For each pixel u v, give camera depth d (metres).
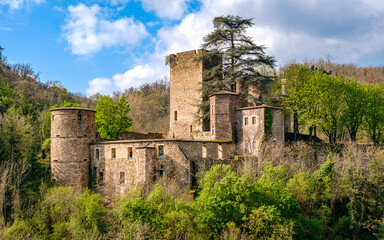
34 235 34.91
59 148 44.34
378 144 53.78
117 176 42.22
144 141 40.12
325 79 52.28
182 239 29.28
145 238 26.55
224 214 30.38
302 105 51.91
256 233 29.12
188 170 37.66
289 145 46.81
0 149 48.84
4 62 91.56
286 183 38.09
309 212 37.03
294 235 31.42
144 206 29.12
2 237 33.47
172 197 31.67
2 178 41.44
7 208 40.62
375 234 34.78
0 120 53.16
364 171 41.16
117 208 34.09
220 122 47.00
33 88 87.38
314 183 38.44
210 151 42.94
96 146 45.00
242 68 53.12
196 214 30.61
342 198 39.41
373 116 52.56
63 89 101.62
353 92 53.03
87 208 33.62
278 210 29.91
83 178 44.75
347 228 36.47
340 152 49.59
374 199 37.31
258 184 32.06
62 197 38.53
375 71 99.38
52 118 45.44
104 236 30.81
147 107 106.94
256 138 44.44
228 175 32.12
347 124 53.31
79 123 45.00
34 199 42.06
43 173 51.09
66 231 35.44
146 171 37.91
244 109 46.31
